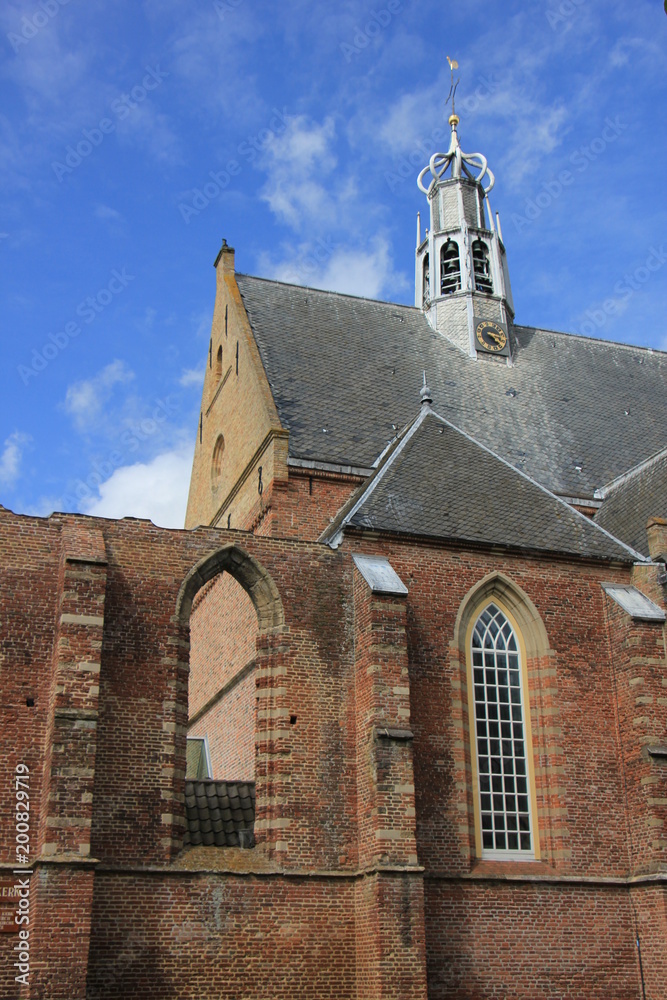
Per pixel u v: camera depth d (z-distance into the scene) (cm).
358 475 3772
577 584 3231
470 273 5044
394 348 4669
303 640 2908
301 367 4256
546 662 3092
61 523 2773
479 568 3147
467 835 2817
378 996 2466
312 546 3017
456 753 2898
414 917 2547
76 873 2338
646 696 3014
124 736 2638
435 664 2983
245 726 3394
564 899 2822
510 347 4969
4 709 2555
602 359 5238
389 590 2864
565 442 4475
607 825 2956
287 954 2572
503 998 2670
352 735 2850
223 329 4672
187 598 2834
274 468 3666
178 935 2492
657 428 4797
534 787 2986
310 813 2733
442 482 3403
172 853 2586
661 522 3431
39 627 2650
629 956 2820
